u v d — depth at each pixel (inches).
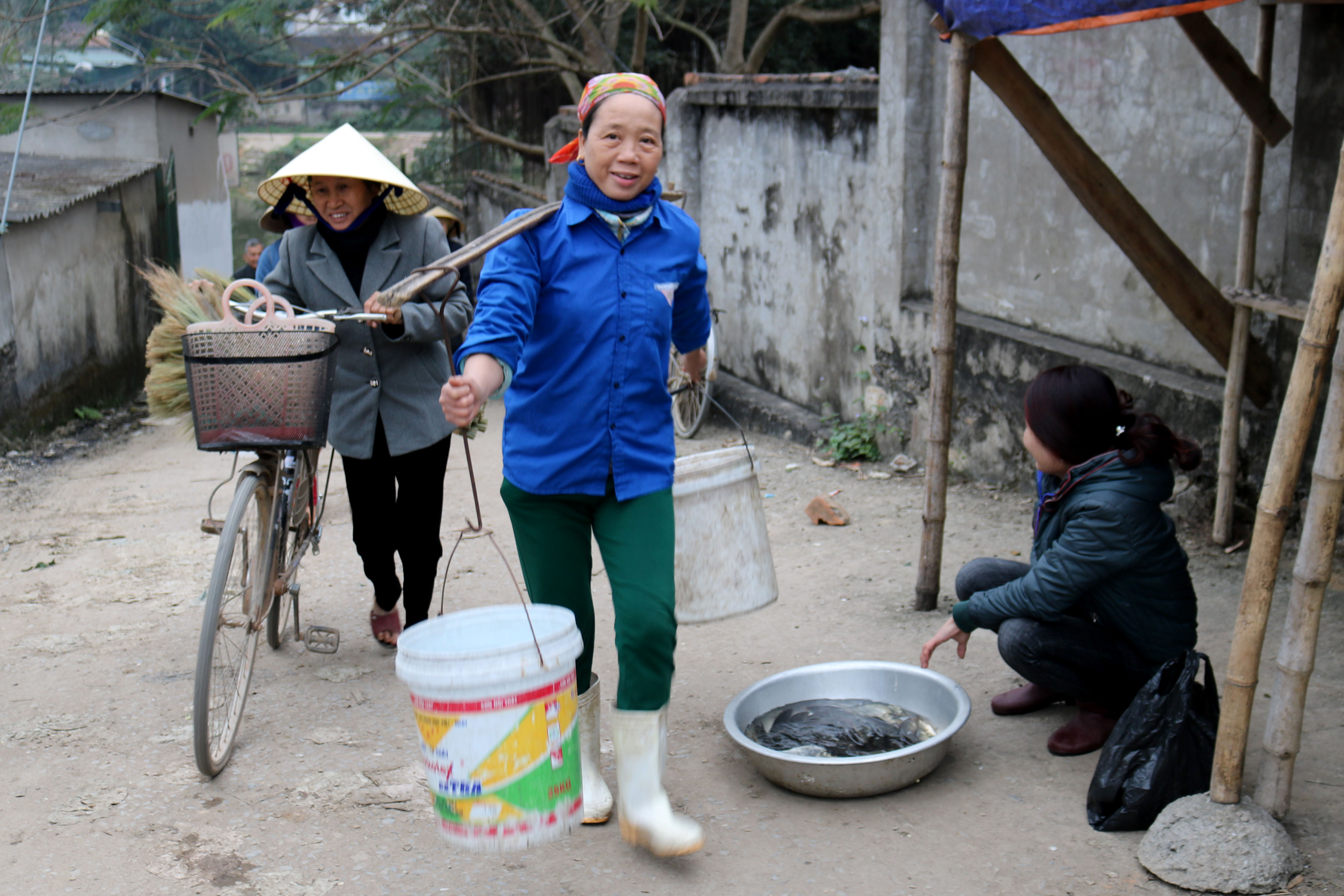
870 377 290.8
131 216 509.0
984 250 258.2
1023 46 239.5
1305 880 104.2
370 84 930.7
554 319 105.6
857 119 288.0
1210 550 195.6
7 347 370.9
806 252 317.7
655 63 679.1
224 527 133.8
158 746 141.2
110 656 173.2
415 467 154.7
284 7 522.9
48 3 474.9
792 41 687.1
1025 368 238.8
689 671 162.2
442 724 89.6
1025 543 212.8
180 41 703.7
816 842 115.5
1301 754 126.9
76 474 327.9
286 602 175.5
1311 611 105.6
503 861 114.0
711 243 374.3
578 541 112.5
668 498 109.7
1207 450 201.0
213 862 115.1
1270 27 177.0
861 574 201.0
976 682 153.6
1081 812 119.0
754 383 355.9
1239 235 193.5
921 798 123.3
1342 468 101.1
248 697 154.9
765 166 335.0
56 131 579.8
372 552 163.9
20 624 189.6
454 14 583.2
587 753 118.7
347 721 147.3
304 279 152.9
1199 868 104.4
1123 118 217.0
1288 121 182.9
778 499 255.4
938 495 176.4
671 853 102.7
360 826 121.5
